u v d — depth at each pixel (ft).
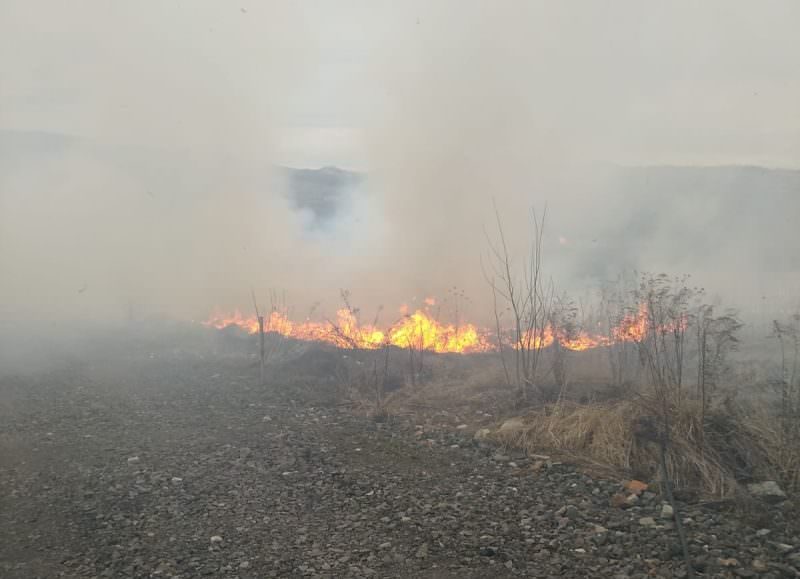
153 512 14.28
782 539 12.70
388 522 13.79
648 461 15.97
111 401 22.82
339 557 12.37
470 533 13.23
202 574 11.76
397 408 21.83
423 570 11.88
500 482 15.78
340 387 24.08
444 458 17.47
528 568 11.89
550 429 18.04
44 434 19.30
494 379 23.22
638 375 20.62
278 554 12.49
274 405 22.35
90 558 12.32
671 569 11.71
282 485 15.74
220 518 14.02
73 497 15.01
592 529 13.28
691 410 16.80
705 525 13.28
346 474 16.38
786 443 15.74
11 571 11.85
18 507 14.48
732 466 15.52
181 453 17.84
